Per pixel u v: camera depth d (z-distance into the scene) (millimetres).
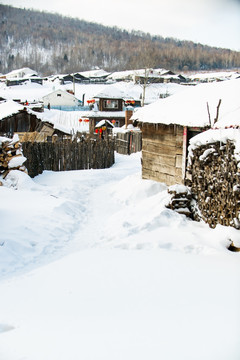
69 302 3221
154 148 10547
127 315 2799
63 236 6305
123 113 38656
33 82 85875
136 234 6117
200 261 4461
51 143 14727
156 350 2172
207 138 6715
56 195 9500
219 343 2158
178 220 6719
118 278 3826
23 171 10797
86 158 16344
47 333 2580
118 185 10711
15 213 6992
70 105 63438
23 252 5293
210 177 6539
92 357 2168
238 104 7418
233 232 5547
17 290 3713
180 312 2764
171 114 9070
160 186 9594
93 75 90125
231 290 3234
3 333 2672
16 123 23266
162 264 4332
